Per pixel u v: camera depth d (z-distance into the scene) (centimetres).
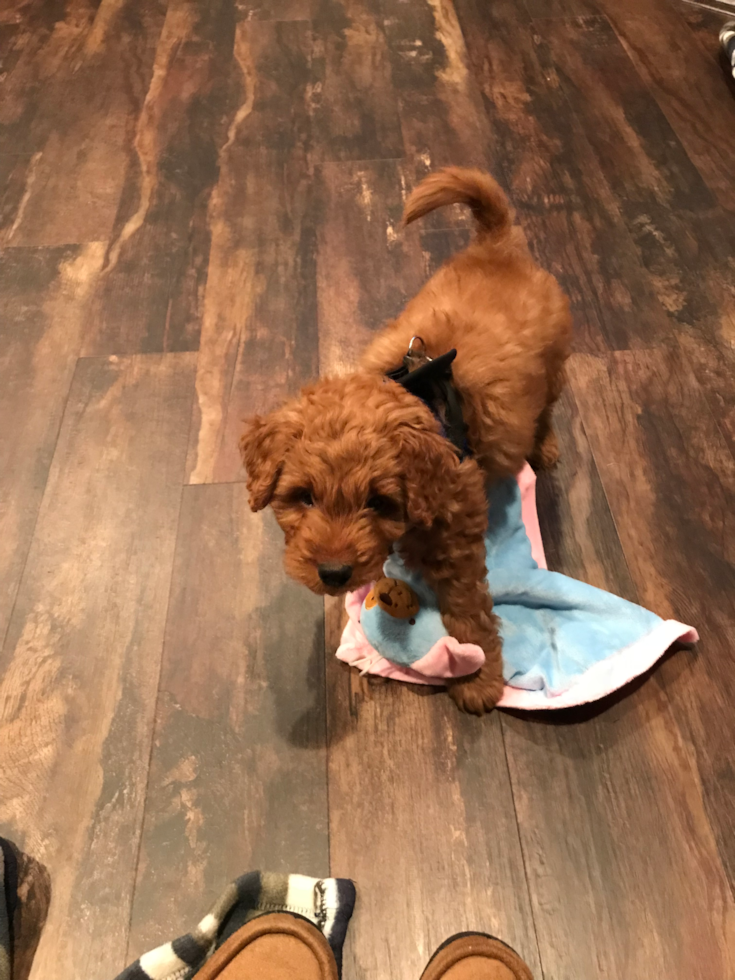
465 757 137
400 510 109
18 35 330
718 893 122
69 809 134
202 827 132
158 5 346
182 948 116
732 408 187
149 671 151
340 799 134
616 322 208
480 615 135
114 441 189
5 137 279
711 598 155
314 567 104
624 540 166
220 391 199
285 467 106
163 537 170
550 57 300
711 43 300
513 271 150
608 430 185
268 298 221
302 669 150
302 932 115
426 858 128
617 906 122
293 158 265
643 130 265
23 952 121
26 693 148
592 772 134
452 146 265
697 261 222
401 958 119
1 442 190
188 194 254
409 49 309
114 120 284
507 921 121
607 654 143
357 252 233
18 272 231
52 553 169
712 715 139
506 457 140
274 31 325
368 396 107
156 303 222
